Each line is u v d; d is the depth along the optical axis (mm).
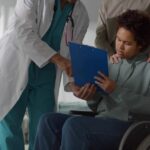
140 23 1880
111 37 2451
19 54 2229
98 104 2012
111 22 2449
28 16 2180
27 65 2203
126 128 1769
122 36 1910
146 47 1945
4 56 2246
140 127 1672
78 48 1864
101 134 1751
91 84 1933
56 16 2254
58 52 2295
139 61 1971
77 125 1755
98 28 2557
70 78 2180
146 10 2443
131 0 2494
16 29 2182
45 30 2232
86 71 1908
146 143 1654
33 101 2334
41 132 1904
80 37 2391
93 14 3328
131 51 1929
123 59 1986
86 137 1742
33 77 2273
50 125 1897
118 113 1886
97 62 1880
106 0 2578
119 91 1879
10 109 2229
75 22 2340
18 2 2250
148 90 1918
